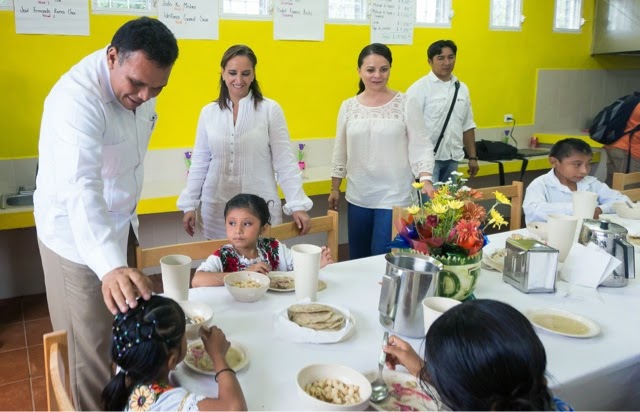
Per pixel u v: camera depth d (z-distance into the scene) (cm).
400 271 130
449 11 432
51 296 155
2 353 256
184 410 98
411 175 269
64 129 134
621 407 125
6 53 288
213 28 338
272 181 244
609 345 128
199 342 124
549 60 507
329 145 402
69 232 143
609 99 561
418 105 260
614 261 165
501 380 79
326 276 173
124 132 153
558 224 178
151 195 306
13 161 299
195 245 178
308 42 375
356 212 275
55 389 90
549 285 161
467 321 84
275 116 235
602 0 517
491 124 486
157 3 319
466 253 144
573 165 249
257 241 186
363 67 258
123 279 112
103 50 147
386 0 399
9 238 313
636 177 307
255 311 144
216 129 231
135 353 101
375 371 113
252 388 106
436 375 84
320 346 125
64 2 296
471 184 475
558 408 96
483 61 465
